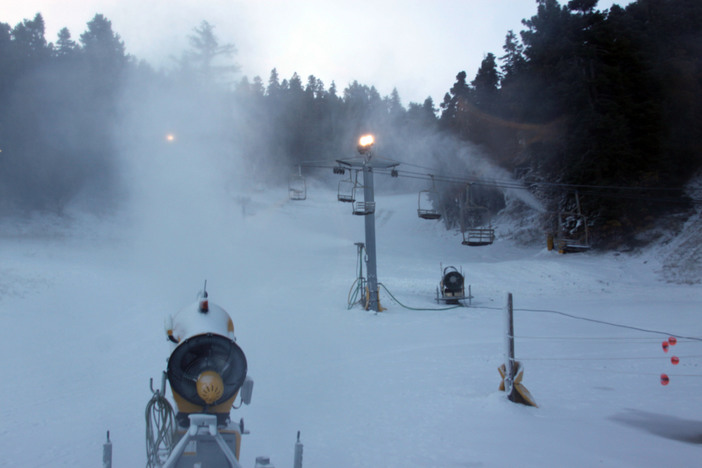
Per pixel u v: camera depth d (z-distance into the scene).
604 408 8.84
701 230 41.66
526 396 8.99
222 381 4.36
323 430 7.59
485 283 35.34
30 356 13.48
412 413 8.56
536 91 48.91
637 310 24.58
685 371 12.22
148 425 4.45
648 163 48.03
